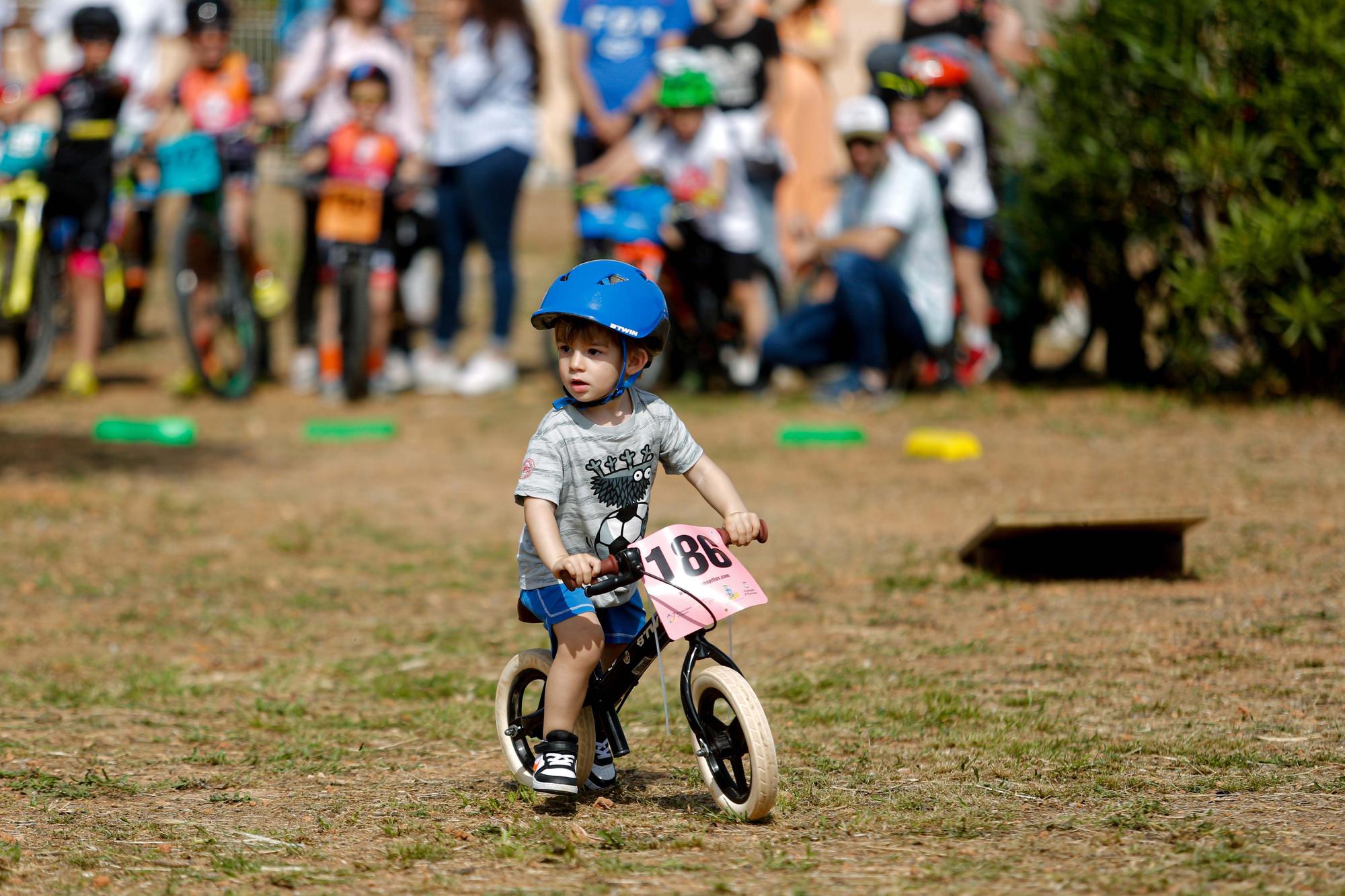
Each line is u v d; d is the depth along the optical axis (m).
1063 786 14.84
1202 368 40.25
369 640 22.12
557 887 12.20
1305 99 36.47
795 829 13.77
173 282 42.94
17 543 27.67
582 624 14.32
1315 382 39.22
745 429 39.12
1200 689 18.23
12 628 22.42
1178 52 38.09
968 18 46.00
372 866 12.88
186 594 24.67
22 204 41.91
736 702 13.86
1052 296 44.59
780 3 61.12
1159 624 21.30
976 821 13.73
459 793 15.25
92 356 45.12
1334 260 37.03
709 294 43.53
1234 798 14.19
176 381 45.78
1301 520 27.44
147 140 43.62
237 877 12.61
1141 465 33.16
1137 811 13.80
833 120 62.69
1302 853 12.43
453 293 46.91
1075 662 19.61
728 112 44.91
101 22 42.19
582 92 45.50
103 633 22.28
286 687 19.70
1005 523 22.98
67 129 42.47
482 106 44.59
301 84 44.81
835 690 18.88
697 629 14.03
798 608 23.31
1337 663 19.03
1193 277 38.06
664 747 16.98
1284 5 36.34
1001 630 21.45
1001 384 44.66
